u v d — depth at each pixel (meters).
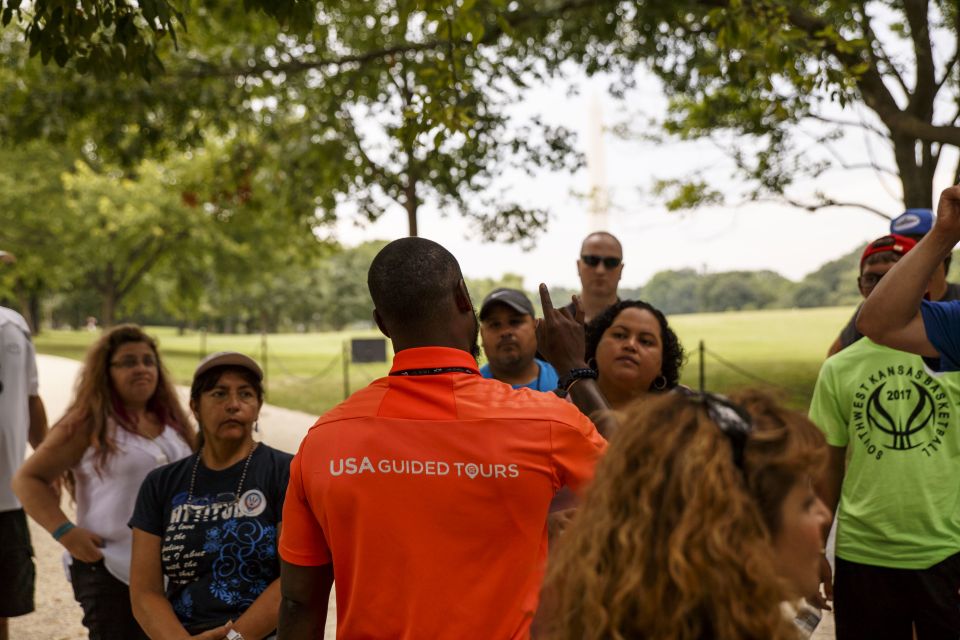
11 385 4.55
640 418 1.36
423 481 1.92
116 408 3.63
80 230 36.88
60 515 3.51
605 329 3.26
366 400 2.05
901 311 2.23
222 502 3.11
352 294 128.12
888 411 3.34
